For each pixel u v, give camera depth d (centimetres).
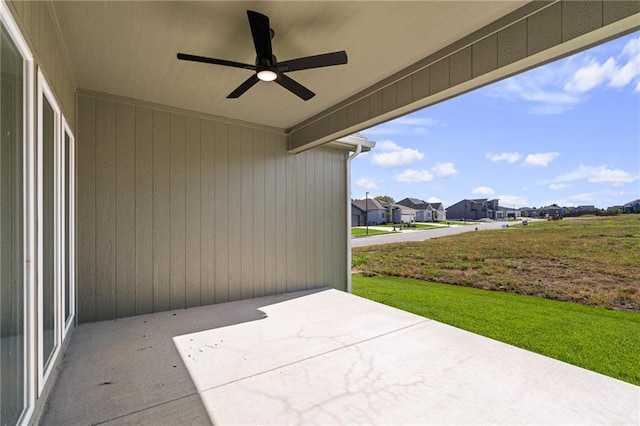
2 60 140
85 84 359
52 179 245
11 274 148
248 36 267
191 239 444
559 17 212
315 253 578
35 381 175
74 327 345
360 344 315
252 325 368
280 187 536
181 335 334
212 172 464
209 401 215
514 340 403
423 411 206
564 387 238
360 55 298
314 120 470
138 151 406
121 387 230
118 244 391
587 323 462
